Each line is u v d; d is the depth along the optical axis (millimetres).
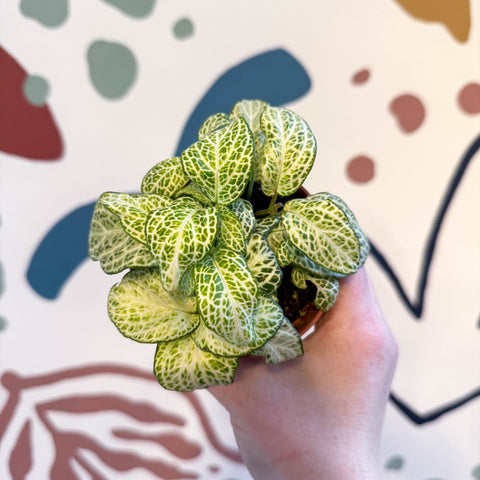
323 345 313
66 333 452
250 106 281
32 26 460
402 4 469
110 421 449
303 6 468
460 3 468
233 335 223
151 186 261
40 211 456
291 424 313
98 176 458
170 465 448
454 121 464
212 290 224
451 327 453
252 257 243
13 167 456
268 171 254
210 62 464
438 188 460
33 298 452
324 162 459
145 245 243
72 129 458
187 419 450
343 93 464
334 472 311
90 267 457
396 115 465
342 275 255
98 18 463
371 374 315
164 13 466
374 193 459
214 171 237
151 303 246
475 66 468
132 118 460
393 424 449
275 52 466
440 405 450
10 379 448
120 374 451
